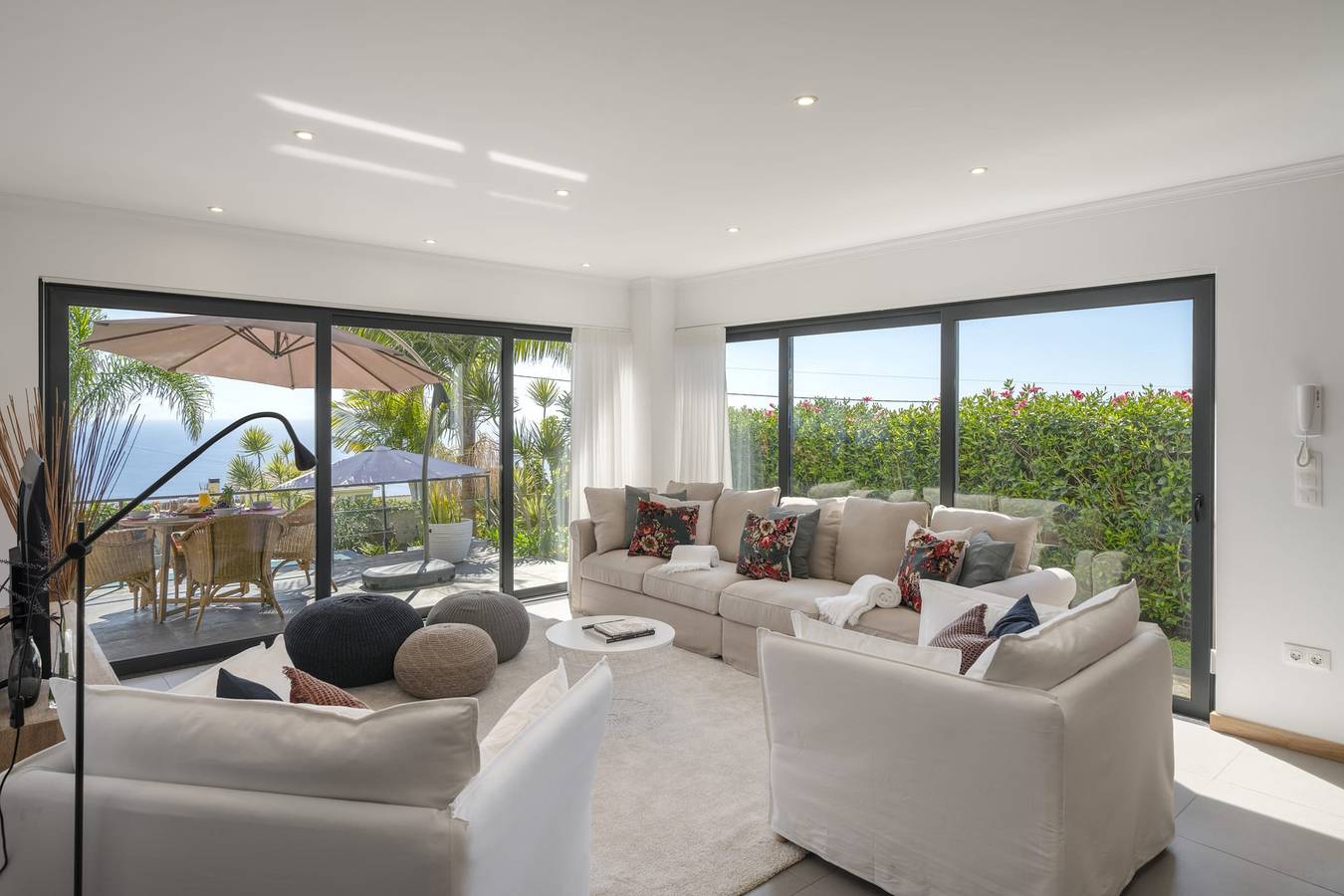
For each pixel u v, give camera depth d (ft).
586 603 18.21
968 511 13.51
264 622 15.75
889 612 12.47
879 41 7.63
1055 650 6.84
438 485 18.42
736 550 16.72
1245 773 10.50
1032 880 6.39
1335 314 10.97
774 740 8.45
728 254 17.81
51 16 7.00
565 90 8.78
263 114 9.43
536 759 5.21
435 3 6.86
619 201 13.35
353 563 17.04
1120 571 13.46
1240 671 11.86
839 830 7.77
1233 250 11.86
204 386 14.99
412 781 4.56
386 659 13.23
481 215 14.23
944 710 6.88
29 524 7.38
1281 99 8.97
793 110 9.35
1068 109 9.31
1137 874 8.03
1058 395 14.21
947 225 15.08
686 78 8.48
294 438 5.53
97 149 10.58
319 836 4.44
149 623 14.52
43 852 4.75
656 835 8.59
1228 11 6.98
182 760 4.76
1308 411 11.01
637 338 21.38
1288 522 11.39
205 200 13.15
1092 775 6.70
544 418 20.39
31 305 12.89
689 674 13.99
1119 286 13.33
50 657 7.80
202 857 4.58
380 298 16.99
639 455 21.50
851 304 17.29
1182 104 9.13
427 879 4.33
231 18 7.09
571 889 6.03
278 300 15.56
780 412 19.10
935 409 16.12
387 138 10.27
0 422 11.07
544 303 19.81
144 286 14.01
